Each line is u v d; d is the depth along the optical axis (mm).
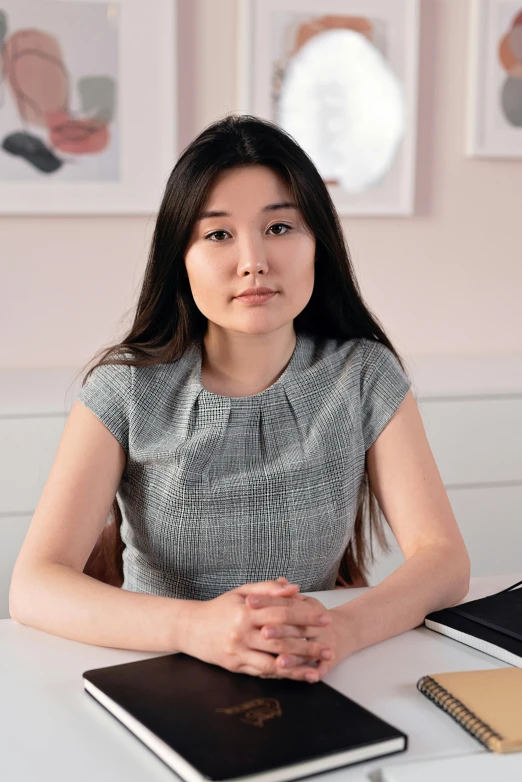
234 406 1245
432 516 1253
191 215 1188
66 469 1212
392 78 2574
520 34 2639
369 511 1397
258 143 1184
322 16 2504
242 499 1223
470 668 956
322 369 1312
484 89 2637
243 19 2445
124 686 862
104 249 2473
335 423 1276
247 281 1173
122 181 2443
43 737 798
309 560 1260
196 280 1206
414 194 2660
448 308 2734
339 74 2541
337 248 1291
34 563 1109
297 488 1237
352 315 1373
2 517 1997
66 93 2379
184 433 1238
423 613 1090
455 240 2713
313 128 2545
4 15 2320
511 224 2740
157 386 1264
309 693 848
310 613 930
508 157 2693
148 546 1262
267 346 1280
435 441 2207
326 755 729
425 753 771
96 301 2486
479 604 1103
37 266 2439
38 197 2396
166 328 1315
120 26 2383
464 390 2207
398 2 2543
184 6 2426
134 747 781
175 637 954
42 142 2381
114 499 1359
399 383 1338
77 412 1259
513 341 2764
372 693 891
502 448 2258
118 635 986
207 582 1250
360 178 2594
